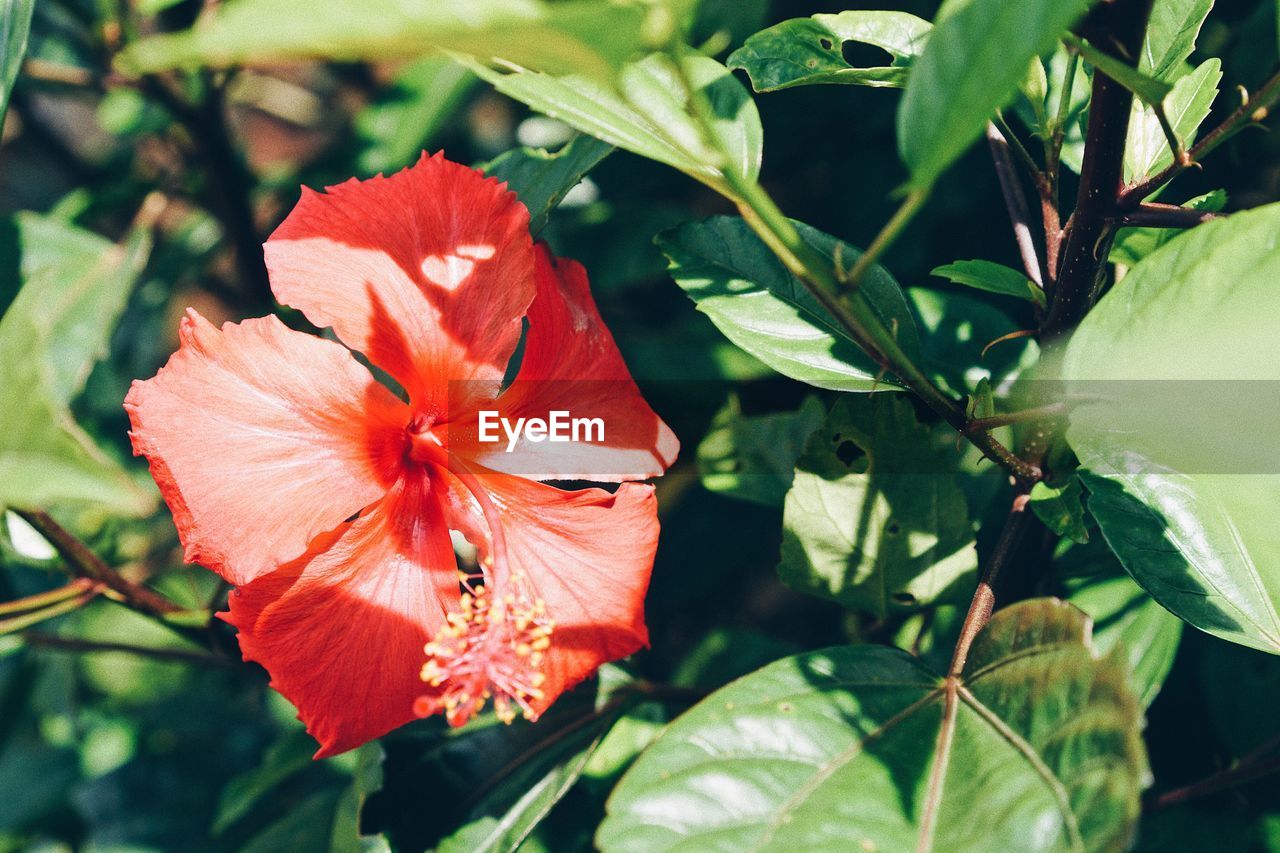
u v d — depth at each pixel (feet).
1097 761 1.07
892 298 1.31
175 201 2.15
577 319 1.33
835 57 1.30
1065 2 0.97
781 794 1.14
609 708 1.39
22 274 1.76
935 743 1.15
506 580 1.26
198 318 1.22
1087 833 1.05
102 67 1.94
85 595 1.43
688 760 1.15
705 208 1.99
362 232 1.27
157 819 2.08
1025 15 0.98
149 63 0.91
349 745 1.25
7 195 2.92
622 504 1.31
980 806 1.10
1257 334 1.09
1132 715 1.06
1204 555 1.23
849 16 1.31
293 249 1.25
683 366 1.70
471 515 1.31
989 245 1.74
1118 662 1.09
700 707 1.18
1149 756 1.49
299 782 1.86
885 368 1.21
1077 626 1.13
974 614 1.23
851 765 1.15
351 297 1.26
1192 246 1.12
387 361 1.27
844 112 1.82
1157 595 1.22
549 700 1.28
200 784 2.12
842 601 1.36
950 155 1.01
